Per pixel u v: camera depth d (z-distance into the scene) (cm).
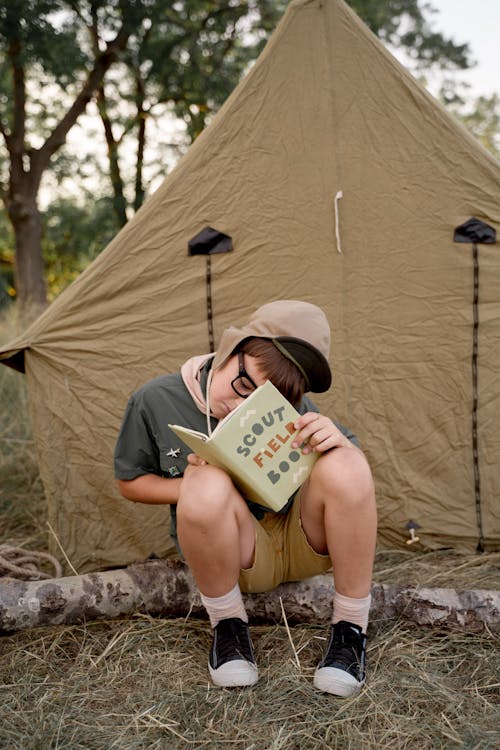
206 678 176
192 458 171
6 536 305
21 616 197
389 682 172
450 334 258
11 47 1044
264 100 250
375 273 258
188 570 208
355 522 163
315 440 163
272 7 1200
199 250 256
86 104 1240
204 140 252
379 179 253
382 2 1158
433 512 267
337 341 262
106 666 183
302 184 254
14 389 437
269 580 185
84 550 260
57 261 1839
